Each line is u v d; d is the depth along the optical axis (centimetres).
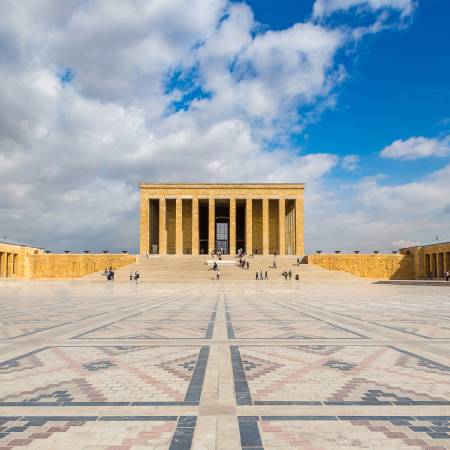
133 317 1720
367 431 514
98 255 8425
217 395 651
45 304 2481
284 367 830
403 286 5391
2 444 476
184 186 9294
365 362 875
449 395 654
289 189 9312
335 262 8412
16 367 831
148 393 661
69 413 573
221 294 3628
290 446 470
